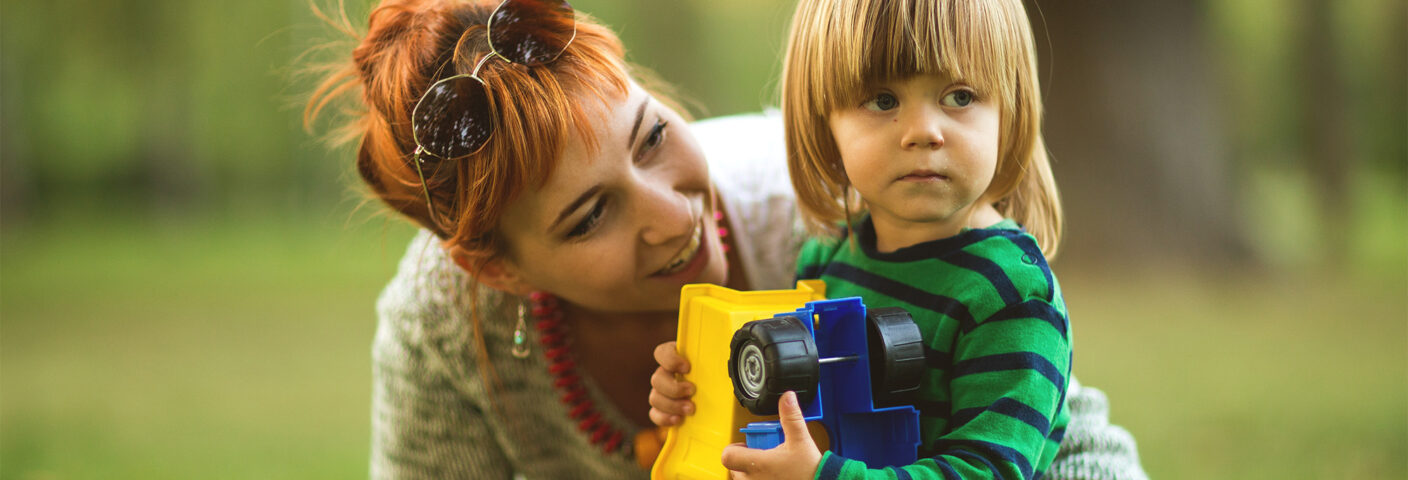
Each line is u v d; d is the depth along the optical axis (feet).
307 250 51.83
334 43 7.30
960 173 5.23
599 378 7.24
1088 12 26.86
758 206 7.20
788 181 7.32
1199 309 25.54
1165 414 16.97
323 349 27.22
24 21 52.31
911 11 5.19
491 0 6.48
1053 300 5.44
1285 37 46.01
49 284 42.37
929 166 5.19
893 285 5.70
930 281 5.57
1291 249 32.42
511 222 6.02
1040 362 5.23
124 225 65.57
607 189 5.89
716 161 7.32
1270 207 40.73
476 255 6.28
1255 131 48.34
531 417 7.49
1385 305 26.43
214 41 55.47
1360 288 28.99
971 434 5.12
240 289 39.78
